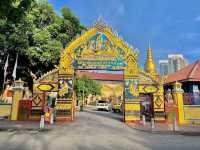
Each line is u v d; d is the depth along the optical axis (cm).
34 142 1094
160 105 2234
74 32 2992
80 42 2297
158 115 2211
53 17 2845
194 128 1769
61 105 2194
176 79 2931
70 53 2280
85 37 2303
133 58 2288
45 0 2775
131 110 2200
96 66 2259
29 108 2227
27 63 2688
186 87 2731
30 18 2433
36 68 2720
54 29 2748
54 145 1018
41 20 2758
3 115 2342
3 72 2744
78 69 2258
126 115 2188
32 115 2195
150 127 1797
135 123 2109
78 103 5744
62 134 1399
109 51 2288
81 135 1362
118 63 2275
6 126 1717
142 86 2258
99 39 2305
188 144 1099
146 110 2525
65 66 2261
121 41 2303
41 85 2236
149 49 3091
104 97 8938
